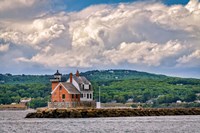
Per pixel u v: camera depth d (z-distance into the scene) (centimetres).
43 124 14175
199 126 13800
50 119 16450
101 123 14525
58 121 15338
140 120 16100
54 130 12288
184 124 14475
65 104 19638
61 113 17350
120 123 14562
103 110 18138
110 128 12838
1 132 11844
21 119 16862
